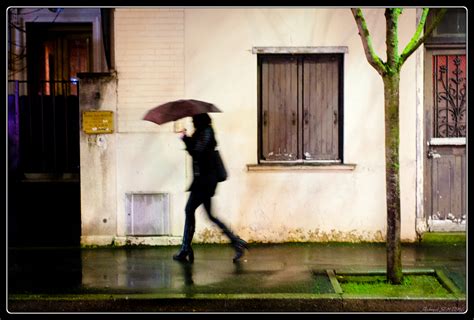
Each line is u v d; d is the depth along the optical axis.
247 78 8.24
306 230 8.31
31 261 7.57
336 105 8.38
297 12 8.19
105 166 8.28
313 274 6.86
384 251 7.88
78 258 7.71
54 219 8.78
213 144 7.21
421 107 8.21
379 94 8.23
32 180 8.87
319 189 8.29
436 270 6.86
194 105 7.06
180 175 8.29
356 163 8.27
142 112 8.25
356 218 8.29
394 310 5.95
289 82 8.38
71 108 8.91
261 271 7.00
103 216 8.31
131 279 6.75
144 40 8.21
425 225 8.37
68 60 10.38
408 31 8.13
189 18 8.20
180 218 8.32
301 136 8.41
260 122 8.41
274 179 8.29
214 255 7.75
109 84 8.22
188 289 6.34
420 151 8.22
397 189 6.45
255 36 8.21
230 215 8.32
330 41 8.20
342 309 5.98
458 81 8.40
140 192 8.29
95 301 6.07
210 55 8.22
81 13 10.07
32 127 8.92
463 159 8.41
